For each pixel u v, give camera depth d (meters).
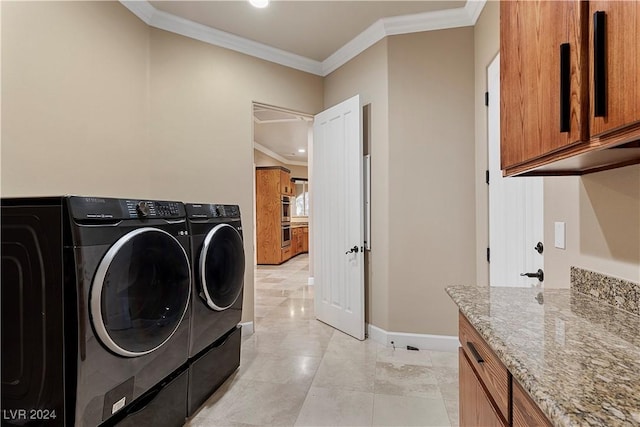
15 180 1.74
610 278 1.13
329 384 2.15
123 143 2.45
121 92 2.43
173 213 1.73
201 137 2.91
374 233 2.92
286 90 3.34
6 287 1.22
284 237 7.91
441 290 2.65
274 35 2.96
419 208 2.70
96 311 1.24
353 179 2.96
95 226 1.26
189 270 1.80
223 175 3.01
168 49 2.77
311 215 5.34
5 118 1.69
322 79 3.57
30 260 1.21
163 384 1.63
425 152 2.68
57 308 1.19
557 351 0.76
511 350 0.77
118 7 2.40
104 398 1.30
